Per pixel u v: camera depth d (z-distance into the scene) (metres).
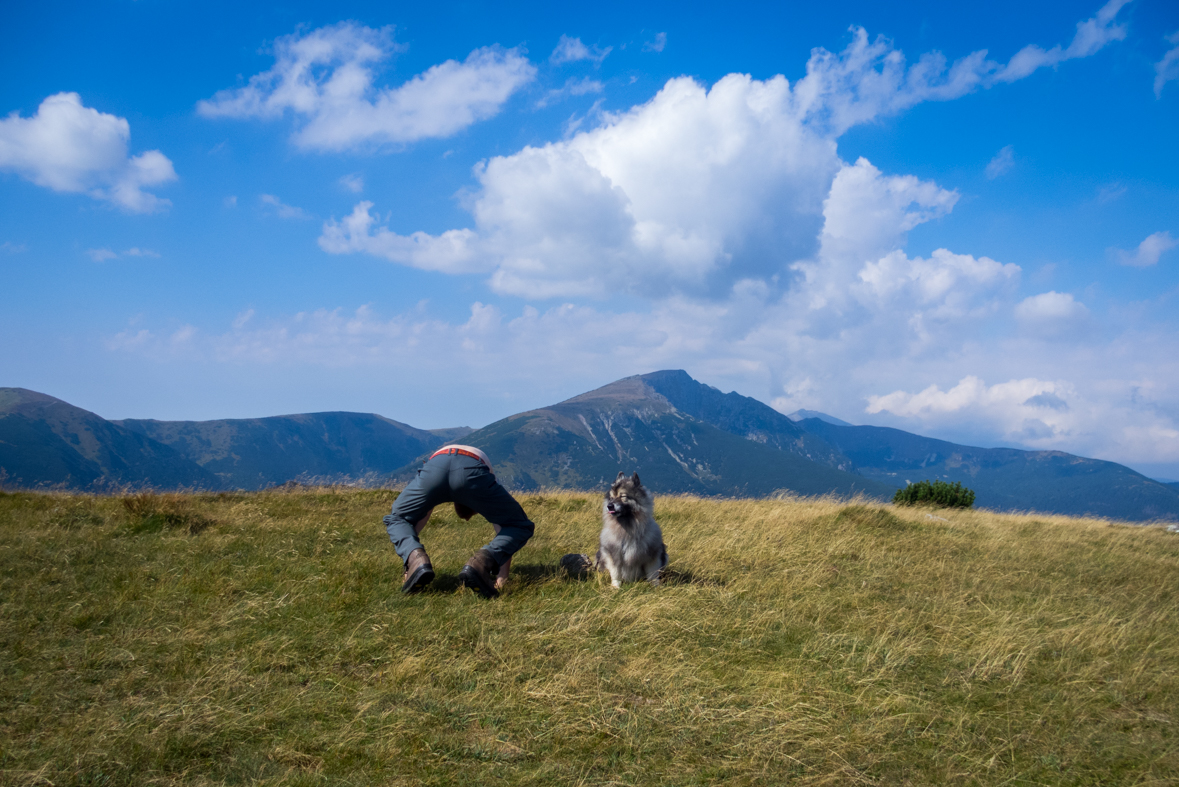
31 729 3.62
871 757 3.68
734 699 4.33
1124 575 9.02
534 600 6.30
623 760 3.56
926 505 17.56
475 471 6.60
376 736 3.69
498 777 3.37
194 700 3.94
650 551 7.25
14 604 5.50
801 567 8.17
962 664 5.20
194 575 6.63
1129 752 3.90
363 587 6.38
